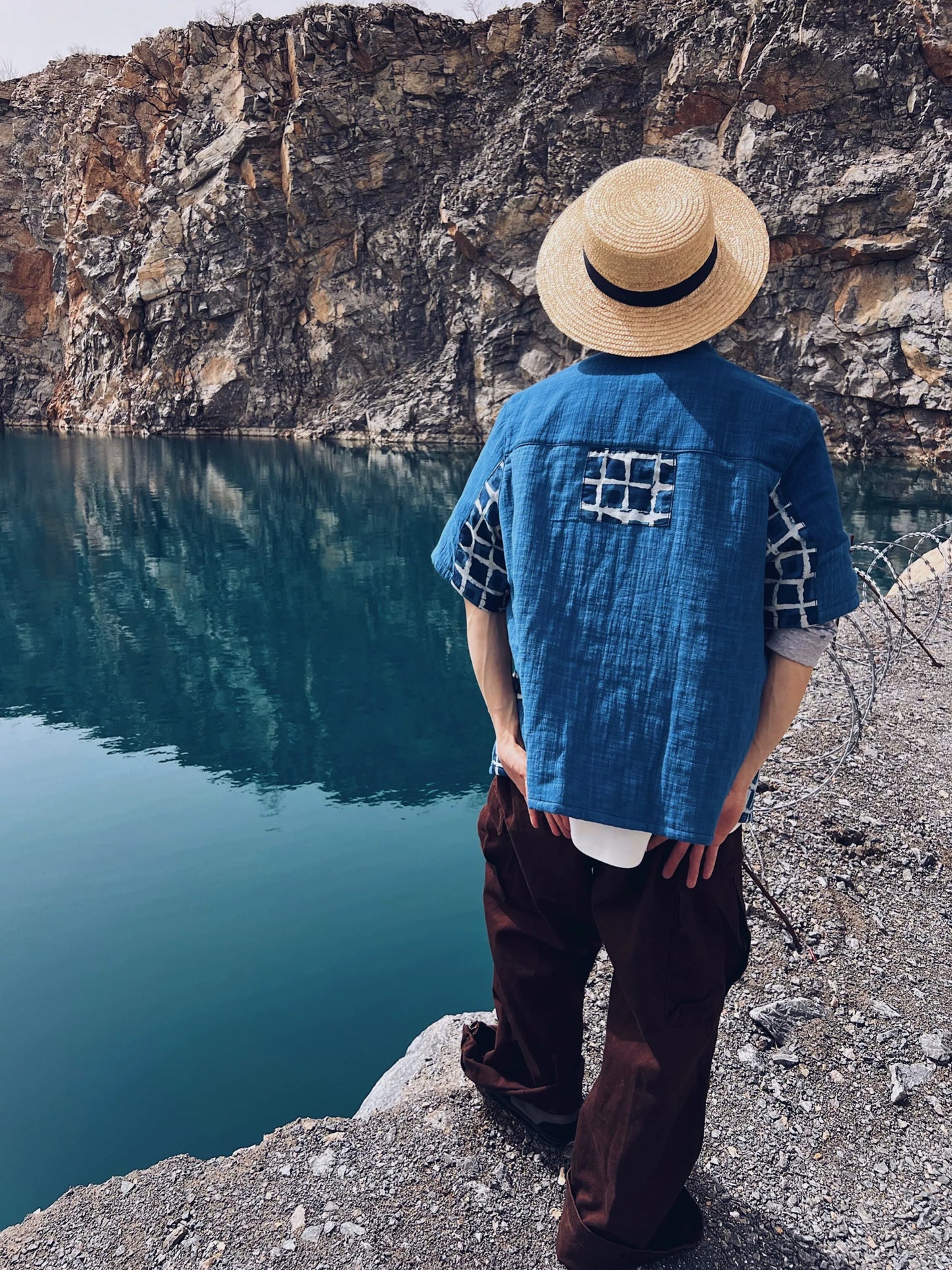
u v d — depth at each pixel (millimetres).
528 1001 1813
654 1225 1598
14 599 14000
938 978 2729
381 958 4367
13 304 44531
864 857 3385
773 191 24469
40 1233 1887
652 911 1435
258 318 34625
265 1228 1860
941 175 22531
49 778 7453
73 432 40062
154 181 36438
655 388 1331
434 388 31625
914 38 23141
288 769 7551
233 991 4129
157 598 13992
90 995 4148
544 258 1510
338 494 22391
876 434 24297
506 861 1762
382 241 32438
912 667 5914
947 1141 2135
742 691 1279
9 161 43594
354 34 31375
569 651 1350
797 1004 2580
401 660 10969
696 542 1270
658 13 27172
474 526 1520
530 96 30062
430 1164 1997
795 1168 2039
